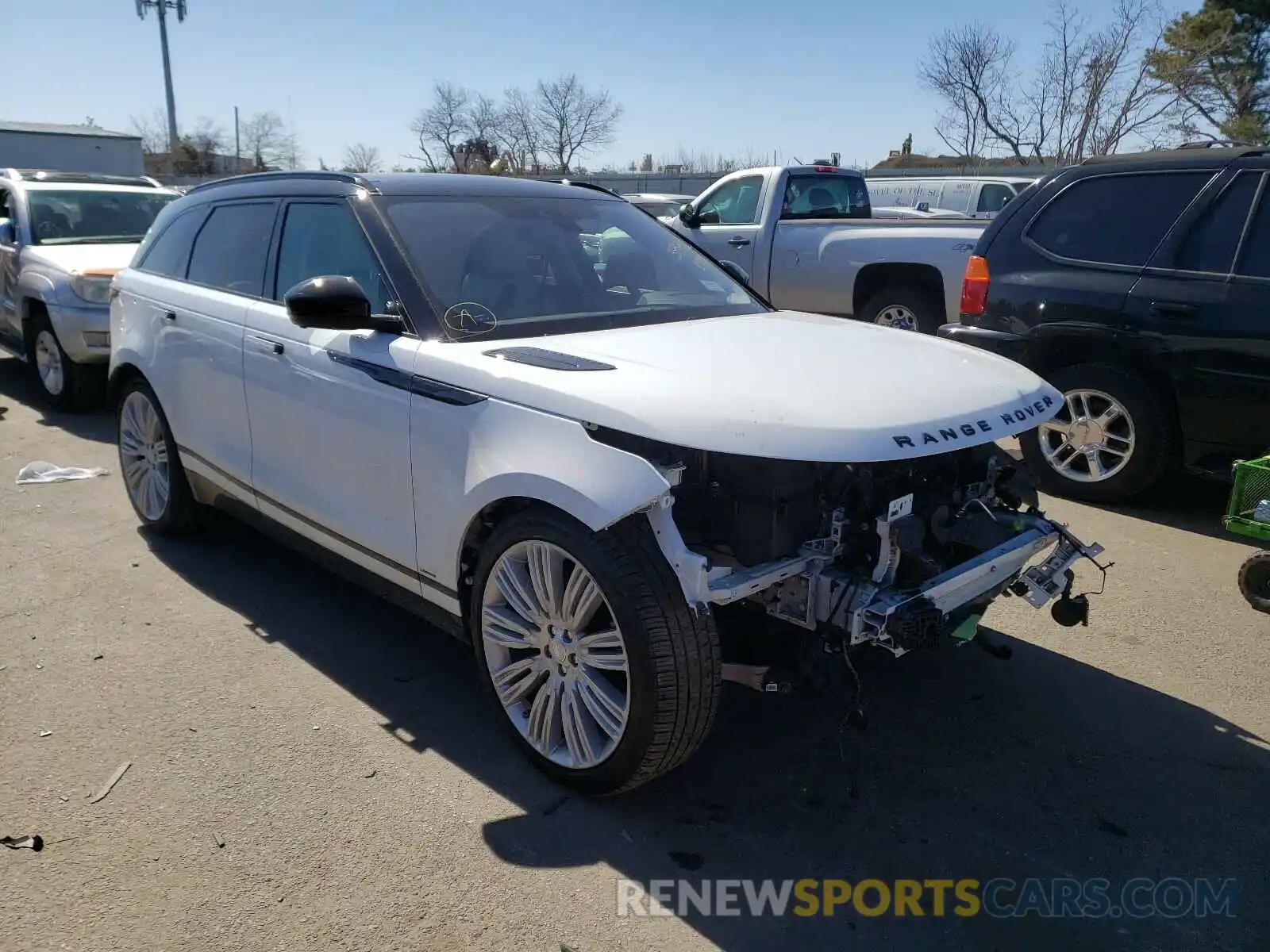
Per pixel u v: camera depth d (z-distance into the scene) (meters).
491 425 3.03
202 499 4.85
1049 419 3.23
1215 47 26.03
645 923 2.58
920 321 9.59
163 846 2.83
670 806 3.06
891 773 3.25
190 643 4.08
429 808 3.02
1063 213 6.03
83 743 3.34
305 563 4.96
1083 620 3.39
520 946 2.49
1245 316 5.21
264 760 3.26
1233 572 4.95
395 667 3.91
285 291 4.10
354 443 3.58
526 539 2.97
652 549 2.74
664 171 40.84
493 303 3.57
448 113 41.81
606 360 3.08
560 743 3.12
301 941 2.48
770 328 3.71
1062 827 3.00
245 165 50.41
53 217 8.79
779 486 2.82
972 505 3.27
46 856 2.78
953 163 37.28
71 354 7.72
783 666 2.91
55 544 5.17
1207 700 3.73
